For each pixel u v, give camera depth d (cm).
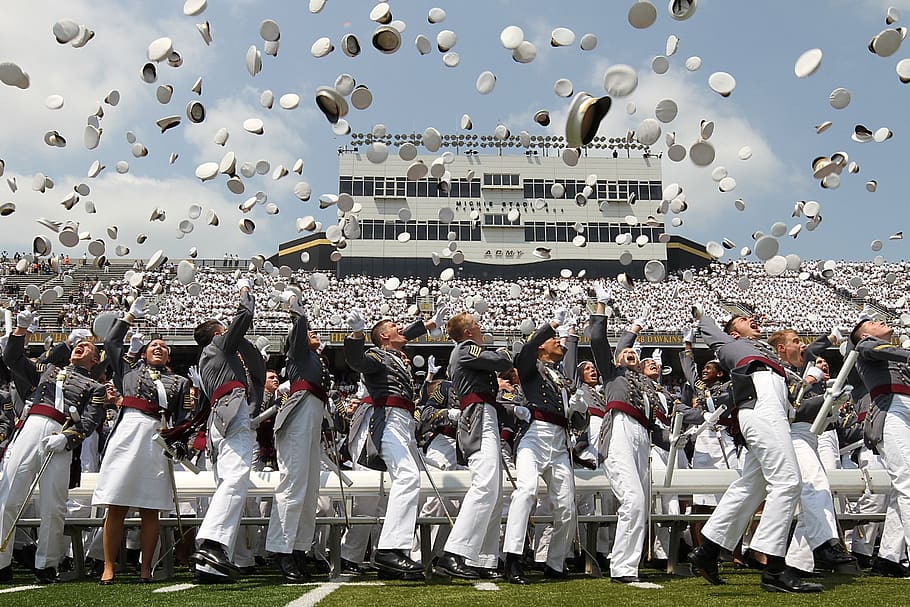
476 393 513
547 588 439
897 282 3994
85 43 504
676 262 4578
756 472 457
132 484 494
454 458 674
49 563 501
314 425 520
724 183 582
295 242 4653
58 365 566
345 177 4525
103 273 3462
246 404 514
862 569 593
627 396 527
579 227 757
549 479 516
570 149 538
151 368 532
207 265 4400
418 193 4547
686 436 576
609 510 644
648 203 4603
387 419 511
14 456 510
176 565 627
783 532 428
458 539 486
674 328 3338
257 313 2878
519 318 3225
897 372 509
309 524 526
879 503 616
